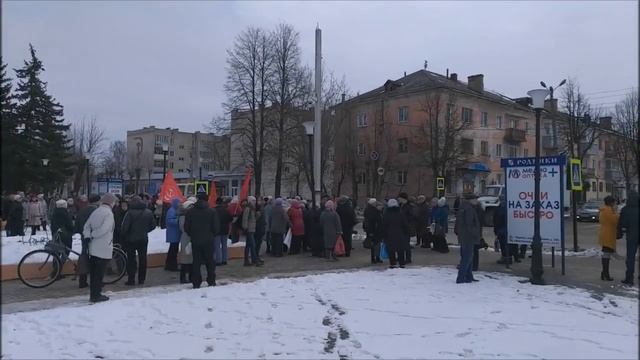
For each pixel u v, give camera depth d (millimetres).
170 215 12852
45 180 48438
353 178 45625
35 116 50844
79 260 10648
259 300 9062
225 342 6637
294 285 10484
